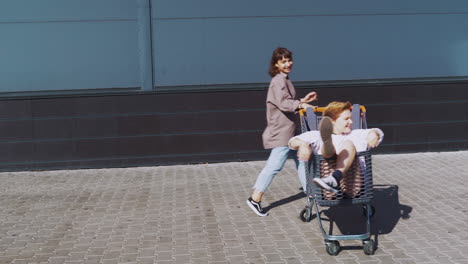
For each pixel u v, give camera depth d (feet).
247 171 26.66
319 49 28.68
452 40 29.27
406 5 28.91
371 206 19.03
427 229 17.97
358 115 17.87
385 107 28.91
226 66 28.37
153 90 28.02
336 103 16.22
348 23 28.71
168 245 17.16
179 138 28.22
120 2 27.71
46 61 27.63
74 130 27.73
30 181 25.84
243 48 28.37
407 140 29.25
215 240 17.49
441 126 29.35
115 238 17.94
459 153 29.22
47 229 19.01
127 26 27.81
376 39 28.94
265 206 21.11
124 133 27.96
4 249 17.15
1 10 27.20
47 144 27.71
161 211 20.74
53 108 27.55
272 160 19.61
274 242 17.20
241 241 17.35
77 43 27.71
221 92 28.12
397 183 23.82
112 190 23.98
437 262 15.23
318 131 16.38
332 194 15.76
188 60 28.19
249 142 28.53
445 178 24.36
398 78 29.19
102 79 27.94
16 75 27.55
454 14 29.17
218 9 28.09
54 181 25.75
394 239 17.17
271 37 28.43
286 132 19.42
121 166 28.09
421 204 20.74
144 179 25.75
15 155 27.61
